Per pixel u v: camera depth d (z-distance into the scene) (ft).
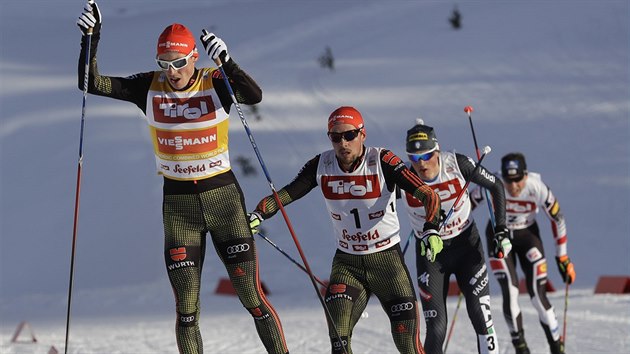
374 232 53.72
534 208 84.99
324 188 54.03
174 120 52.31
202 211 53.06
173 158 52.70
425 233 51.24
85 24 51.24
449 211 64.23
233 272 53.72
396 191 57.31
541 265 83.46
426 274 66.08
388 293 54.29
